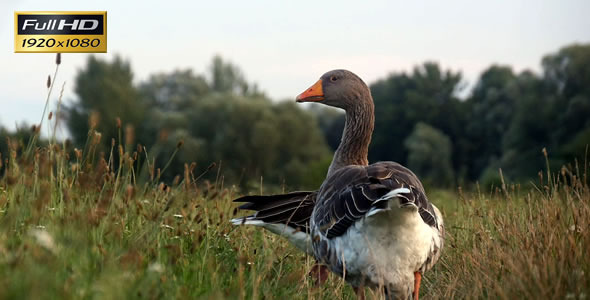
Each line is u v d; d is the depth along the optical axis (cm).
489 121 9288
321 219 594
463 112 9781
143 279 469
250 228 758
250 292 535
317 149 6981
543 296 496
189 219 644
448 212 1052
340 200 571
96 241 520
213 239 662
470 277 624
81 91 7481
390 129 10181
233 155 6475
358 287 599
